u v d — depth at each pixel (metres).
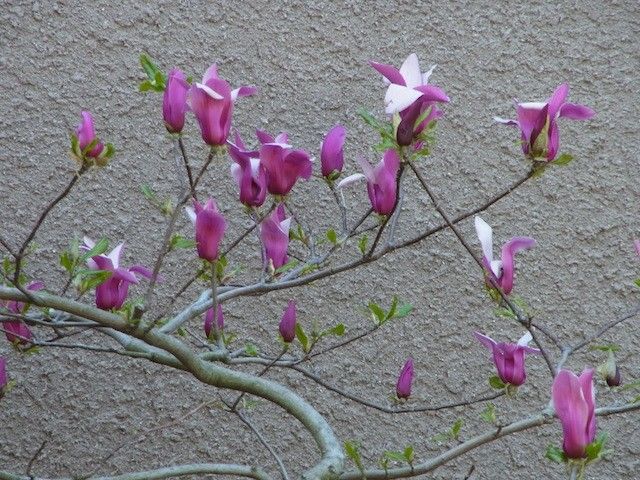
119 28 2.45
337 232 2.45
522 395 2.46
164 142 2.45
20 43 2.43
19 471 2.40
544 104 1.72
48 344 1.96
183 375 2.46
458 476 2.46
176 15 2.46
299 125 2.46
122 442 2.43
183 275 2.44
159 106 2.45
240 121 2.45
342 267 1.83
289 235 2.00
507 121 1.78
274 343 2.45
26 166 2.42
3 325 2.05
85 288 1.88
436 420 2.46
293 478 2.46
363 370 2.46
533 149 1.73
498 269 1.85
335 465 1.82
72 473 2.41
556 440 2.46
